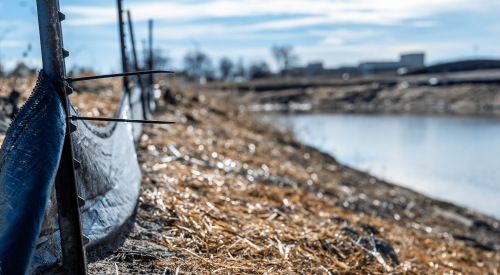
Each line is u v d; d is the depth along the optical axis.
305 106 64.06
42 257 2.44
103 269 2.77
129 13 7.96
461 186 12.81
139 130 7.09
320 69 135.00
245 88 83.56
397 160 16.67
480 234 8.70
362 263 3.86
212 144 8.88
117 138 3.96
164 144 7.09
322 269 3.46
